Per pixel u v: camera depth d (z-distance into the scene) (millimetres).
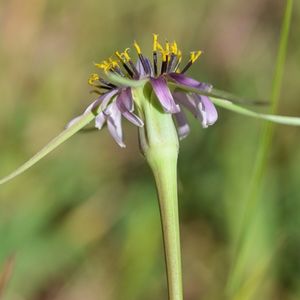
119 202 541
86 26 655
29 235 519
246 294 442
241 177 521
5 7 622
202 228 526
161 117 364
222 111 564
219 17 680
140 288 503
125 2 668
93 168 569
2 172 547
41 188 542
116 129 360
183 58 666
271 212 500
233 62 655
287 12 417
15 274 505
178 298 360
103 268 515
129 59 372
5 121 577
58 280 513
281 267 488
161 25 674
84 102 630
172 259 361
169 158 363
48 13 645
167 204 362
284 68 625
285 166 535
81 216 534
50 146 352
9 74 604
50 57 627
